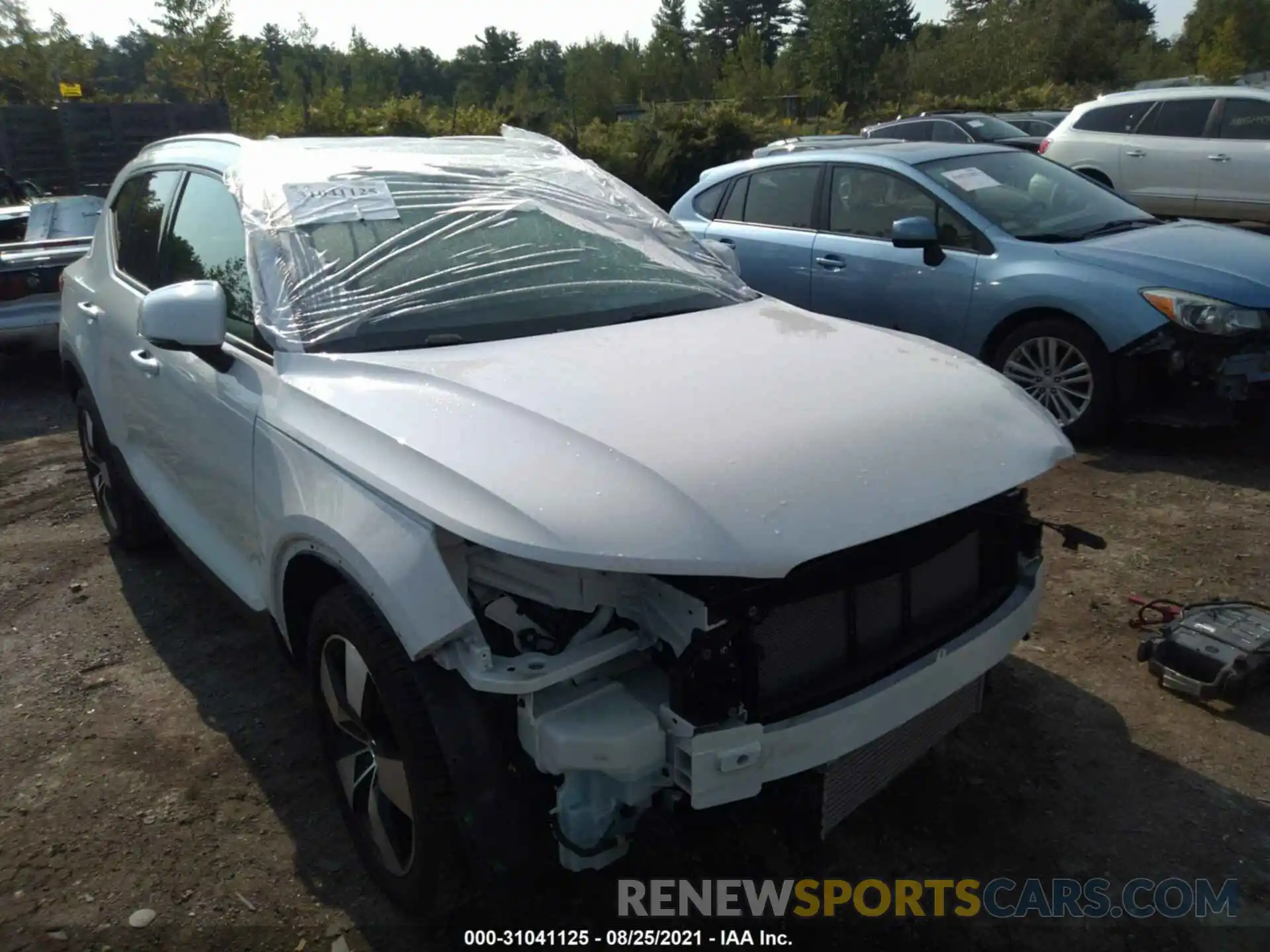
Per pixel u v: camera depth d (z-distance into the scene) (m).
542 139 4.34
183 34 26.80
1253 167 11.14
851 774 2.41
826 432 2.33
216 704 3.58
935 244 6.04
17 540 5.11
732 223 7.32
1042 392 5.87
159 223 3.96
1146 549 4.49
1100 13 47.62
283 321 2.91
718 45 79.06
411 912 2.55
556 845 2.28
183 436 3.40
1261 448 5.73
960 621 2.56
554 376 2.55
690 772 2.08
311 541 2.54
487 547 2.14
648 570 1.98
